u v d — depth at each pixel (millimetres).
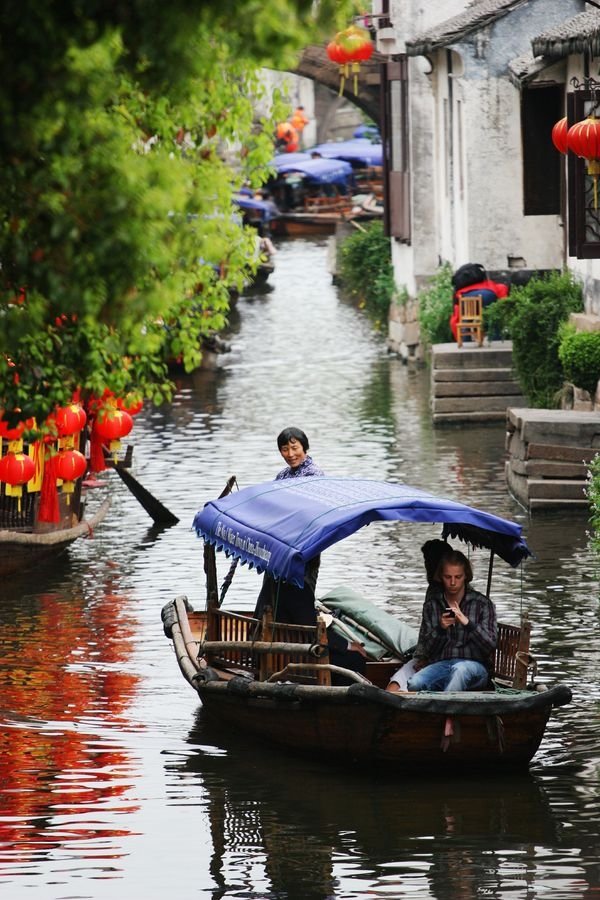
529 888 21609
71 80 16641
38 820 24438
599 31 47094
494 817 24297
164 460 55656
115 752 27656
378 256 95250
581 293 55438
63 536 42500
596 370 48469
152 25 16500
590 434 45531
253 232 23125
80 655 33688
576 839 23375
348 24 19172
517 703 25422
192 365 22969
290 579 26312
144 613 37156
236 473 52875
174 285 18172
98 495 51156
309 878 22094
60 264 17500
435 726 25547
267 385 72062
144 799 25328
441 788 25656
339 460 54031
